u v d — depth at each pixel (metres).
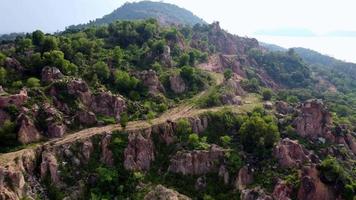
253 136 165.88
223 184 153.62
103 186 145.62
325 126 183.38
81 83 178.38
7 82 176.50
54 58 190.25
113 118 175.62
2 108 156.88
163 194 142.12
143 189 147.38
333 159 155.62
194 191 152.00
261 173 153.88
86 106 175.25
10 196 123.75
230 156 158.50
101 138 159.12
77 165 149.25
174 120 175.12
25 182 135.00
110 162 154.00
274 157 157.62
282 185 143.00
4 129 149.75
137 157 157.75
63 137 158.25
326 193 143.38
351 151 179.62
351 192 141.50
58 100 170.88
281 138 174.50
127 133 162.38
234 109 199.25
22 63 190.75
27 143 151.50
